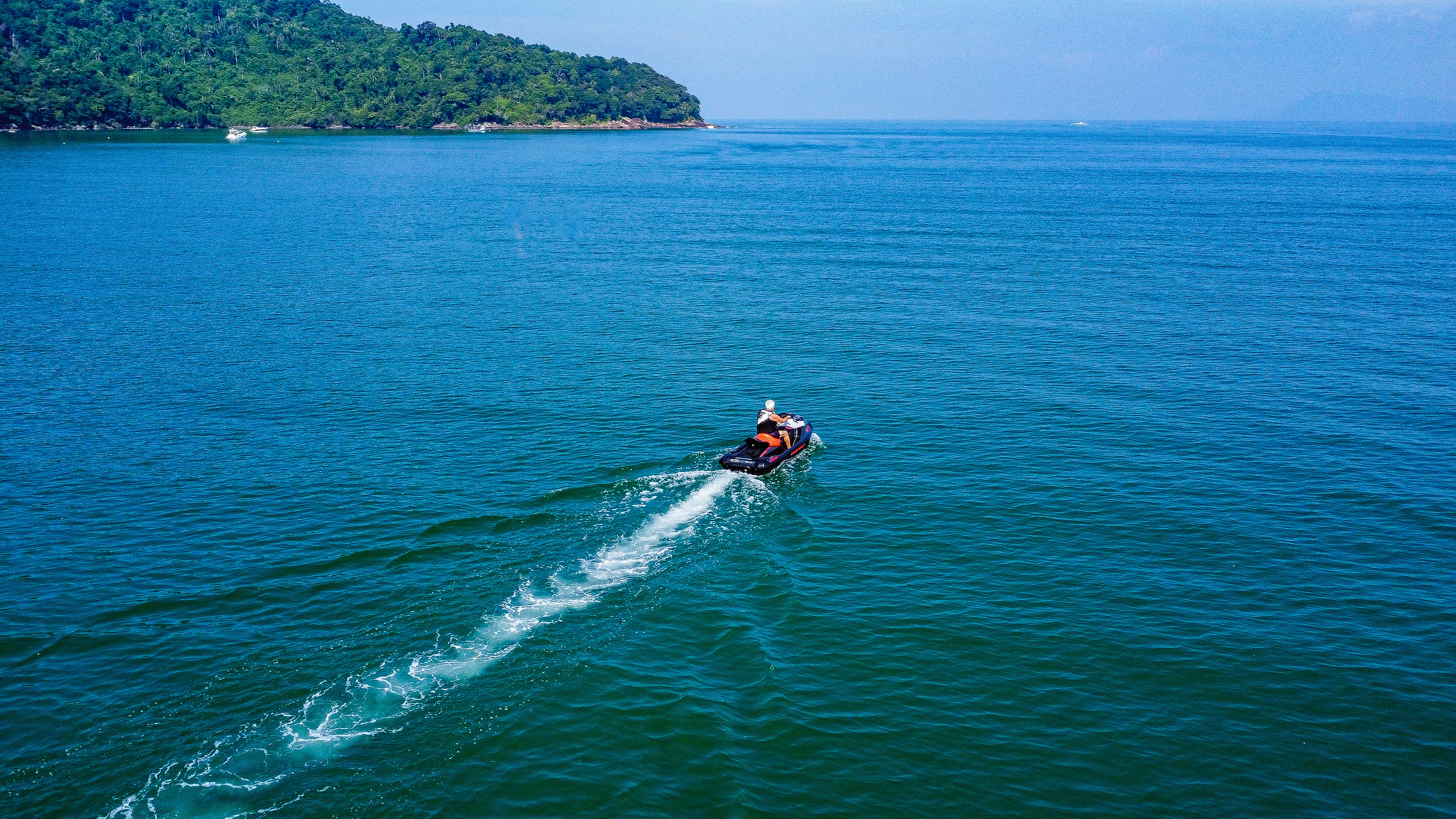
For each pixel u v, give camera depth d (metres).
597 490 37.19
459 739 23.52
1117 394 49.34
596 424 44.88
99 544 32.66
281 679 25.45
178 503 35.91
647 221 116.12
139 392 48.56
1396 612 29.52
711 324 63.69
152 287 73.56
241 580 30.34
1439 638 28.19
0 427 43.50
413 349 57.16
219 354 55.47
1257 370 53.16
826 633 28.42
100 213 114.31
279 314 65.50
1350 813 21.70
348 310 67.12
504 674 25.95
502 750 23.20
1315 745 23.83
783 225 111.88
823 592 30.72
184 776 21.97
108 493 36.72
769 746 23.69
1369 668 26.80
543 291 74.50
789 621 29.02
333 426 44.28
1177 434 43.88
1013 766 23.17
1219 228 107.75
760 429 40.69
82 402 46.94
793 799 22.03
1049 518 35.78
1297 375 52.09
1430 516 35.69
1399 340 58.97
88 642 26.91
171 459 40.06
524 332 61.53
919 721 24.70
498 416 45.81
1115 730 24.42
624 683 25.77
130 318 63.47
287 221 111.75
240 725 23.69
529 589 30.12
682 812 21.56
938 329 62.19
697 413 46.44
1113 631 28.61
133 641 26.98
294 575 30.67
